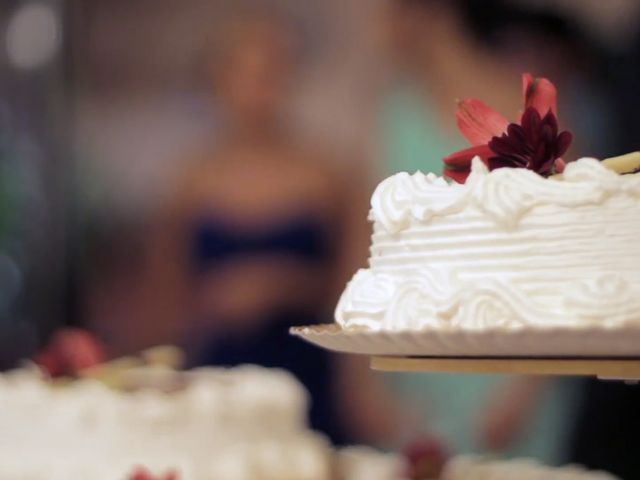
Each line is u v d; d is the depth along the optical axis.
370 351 1.58
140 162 4.98
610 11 4.50
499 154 1.74
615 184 1.59
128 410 2.95
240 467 2.96
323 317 4.81
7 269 5.09
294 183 4.82
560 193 1.60
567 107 4.54
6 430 3.00
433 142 4.69
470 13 4.62
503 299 1.59
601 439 4.40
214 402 3.04
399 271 1.72
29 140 5.07
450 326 1.61
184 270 4.92
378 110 4.75
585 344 1.40
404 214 1.72
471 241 1.64
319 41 4.80
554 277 1.58
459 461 2.98
